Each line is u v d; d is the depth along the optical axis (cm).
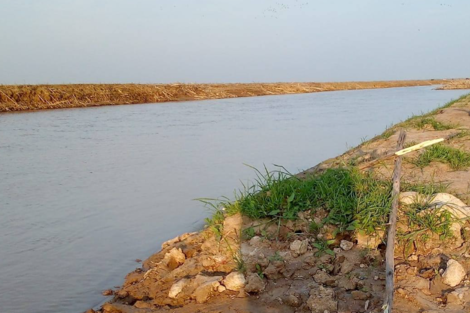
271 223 516
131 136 1591
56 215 731
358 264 435
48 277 515
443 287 383
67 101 2706
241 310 391
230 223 535
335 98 3828
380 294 387
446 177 641
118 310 419
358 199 499
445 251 431
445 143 880
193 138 1541
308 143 1415
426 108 2666
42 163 1130
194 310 401
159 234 640
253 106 2953
